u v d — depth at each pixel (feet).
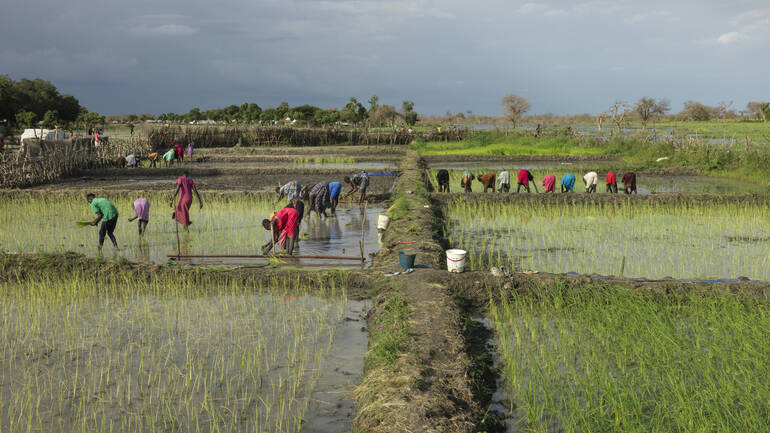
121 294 32.19
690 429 16.58
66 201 62.85
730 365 21.02
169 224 51.55
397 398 18.21
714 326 25.48
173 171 99.60
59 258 36.04
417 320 25.40
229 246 42.96
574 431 17.46
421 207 55.67
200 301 31.01
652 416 17.76
